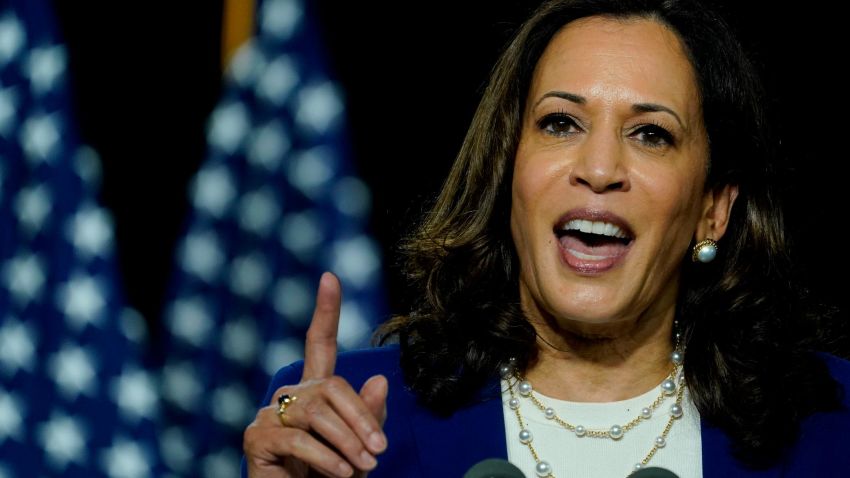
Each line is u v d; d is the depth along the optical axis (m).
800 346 7.29
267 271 11.77
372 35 11.76
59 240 12.02
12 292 12.06
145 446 11.88
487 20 11.51
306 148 11.75
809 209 10.82
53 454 11.95
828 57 10.95
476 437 6.91
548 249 6.73
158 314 12.00
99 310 11.96
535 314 7.10
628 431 6.90
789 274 7.47
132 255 11.99
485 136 7.42
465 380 7.04
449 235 7.56
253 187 11.80
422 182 11.62
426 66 11.65
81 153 12.01
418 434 6.97
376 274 11.62
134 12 11.99
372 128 11.72
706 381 6.98
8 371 12.02
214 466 11.86
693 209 6.90
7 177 12.12
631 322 6.91
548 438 6.89
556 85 6.77
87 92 12.06
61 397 11.98
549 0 7.25
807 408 7.04
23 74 12.18
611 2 6.97
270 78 11.85
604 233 6.65
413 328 7.34
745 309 7.24
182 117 11.97
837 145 10.92
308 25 11.85
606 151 6.54
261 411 5.96
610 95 6.62
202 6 11.95
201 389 11.88
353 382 7.34
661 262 6.77
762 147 7.31
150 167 11.98
